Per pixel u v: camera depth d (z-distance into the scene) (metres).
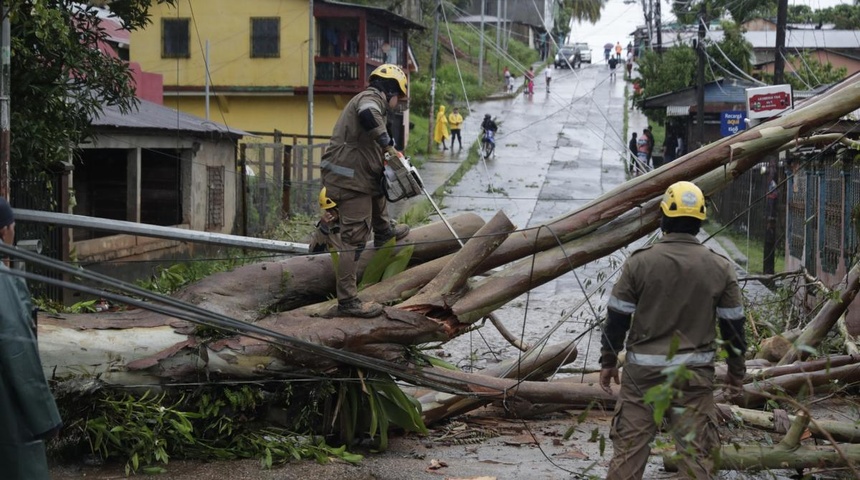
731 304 4.54
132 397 5.84
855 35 41.16
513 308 14.12
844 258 11.74
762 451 5.33
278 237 18.62
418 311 6.50
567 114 43.22
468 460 6.39
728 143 6.82
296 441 6.29
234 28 30.81
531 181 29.94
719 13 33.31
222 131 18.69
